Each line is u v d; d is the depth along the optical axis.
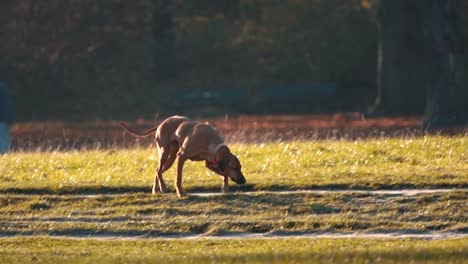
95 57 180.38
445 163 60.59
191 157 50.50
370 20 172.12
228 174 49.97
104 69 177.88
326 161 62.25
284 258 35.34
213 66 179.38
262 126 127.12
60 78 174.50
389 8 141.75
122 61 180.25
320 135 99.94
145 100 167.88
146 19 188.50
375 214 47.72
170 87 173.38
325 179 54.41
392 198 49.50
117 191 53.84
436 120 126.31
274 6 181.75
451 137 71.25
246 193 51.06
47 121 156.12
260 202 49.53
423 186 52.31
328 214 48.06
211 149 49.94
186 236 45.28
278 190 52.88
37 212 49.97
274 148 67.88
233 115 156.88
